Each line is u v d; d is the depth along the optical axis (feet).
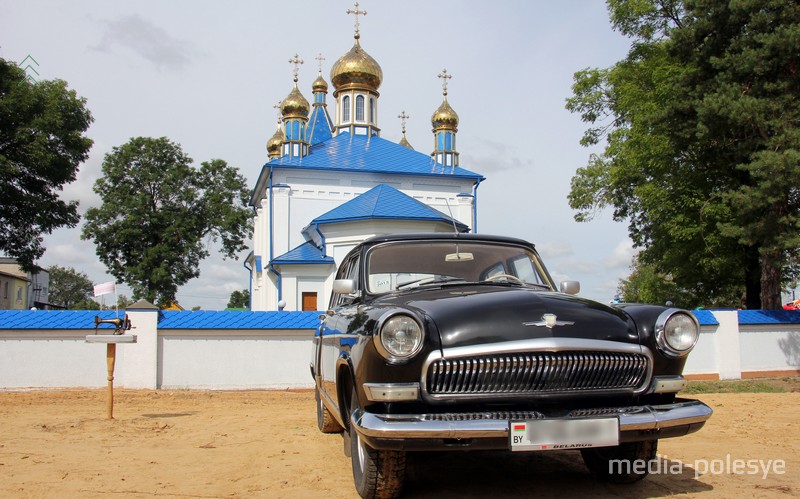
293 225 100.22
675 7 69.10
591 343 12.69
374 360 12.42
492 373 12.33
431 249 17.49
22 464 17.62
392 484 13.30
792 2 51.52
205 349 39.68
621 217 82.07
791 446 20.35
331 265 89.61
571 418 12.10
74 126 95.55
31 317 38.24
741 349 48.93
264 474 16.56
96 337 25.44
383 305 14.14
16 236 94.99
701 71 56.90
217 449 20.04
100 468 17.20
